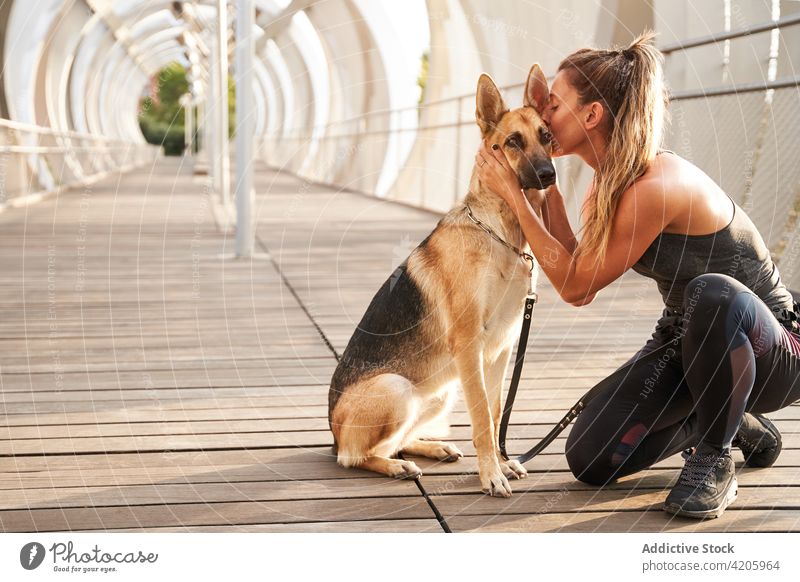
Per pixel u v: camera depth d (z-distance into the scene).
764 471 3.02
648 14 8.66
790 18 5.86
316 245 10.02
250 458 3.15
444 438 3.49
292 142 26.61
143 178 23.48
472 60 13.44
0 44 13.98
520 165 2.74
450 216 2.97
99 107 28.69
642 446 2.86
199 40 19.23
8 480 2.89
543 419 3.68
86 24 18.23
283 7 16.56
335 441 3.10
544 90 2.83
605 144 2.75
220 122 12.41
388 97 17.02
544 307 6.39
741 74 7.68
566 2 9.73
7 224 11.62
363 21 17.02
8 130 13.32
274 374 4.42
